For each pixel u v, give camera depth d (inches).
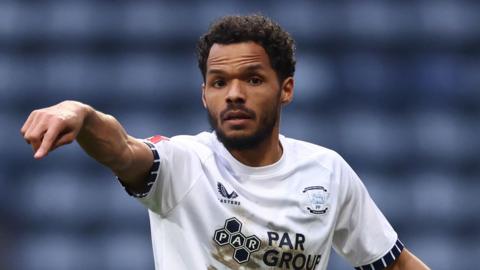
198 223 536.4
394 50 1964.8
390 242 621.9
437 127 1884.8
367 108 1891.0
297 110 1866.4
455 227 1792.6
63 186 1737.2
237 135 539.5
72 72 1893.5
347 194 594.6
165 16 1963.6
